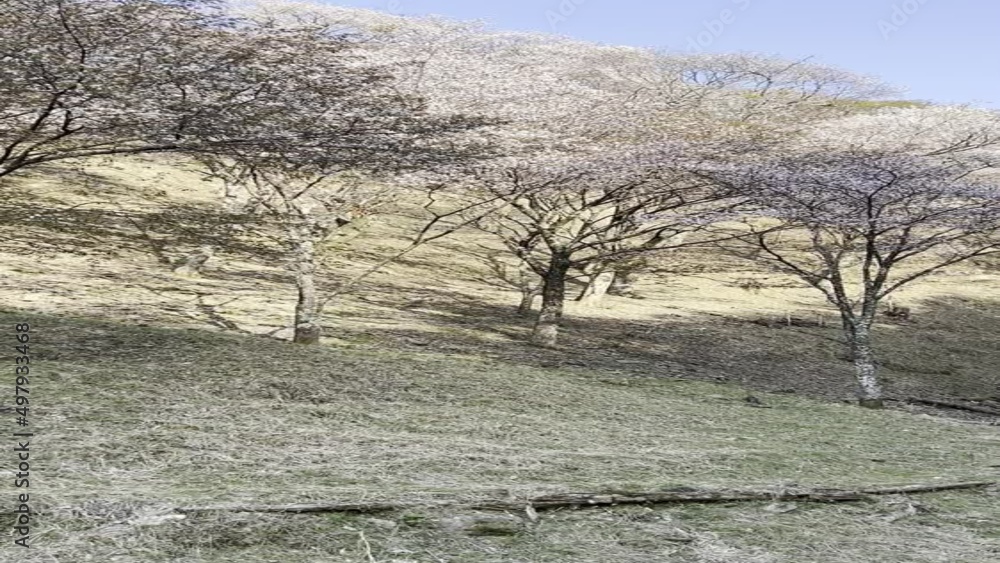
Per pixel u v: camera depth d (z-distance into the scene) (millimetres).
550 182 13836
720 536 4938
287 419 7363
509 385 10047
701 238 22172
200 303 15367
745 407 10555
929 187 11672
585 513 5148
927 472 7203
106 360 8828
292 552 4211
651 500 5410
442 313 17875
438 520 4699
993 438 9992
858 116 24562
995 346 20328
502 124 13141
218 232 20469
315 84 9750
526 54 21688
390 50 15328
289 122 9203
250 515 4492
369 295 18500
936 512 5797
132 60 8305
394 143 10219
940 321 22234
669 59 27469
